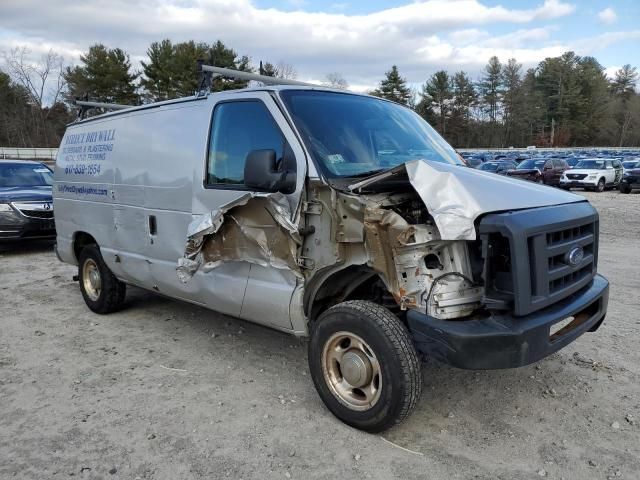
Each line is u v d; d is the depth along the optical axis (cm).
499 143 10175
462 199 314
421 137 459
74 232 640
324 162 367
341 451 338
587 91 10262
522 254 308
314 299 381
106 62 5650
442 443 347
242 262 416
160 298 696
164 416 382
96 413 387
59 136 6938
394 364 327
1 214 980
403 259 325
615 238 1174
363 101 454
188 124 466
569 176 3025
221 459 330
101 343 531
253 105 413
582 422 372
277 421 374
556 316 331
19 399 410
